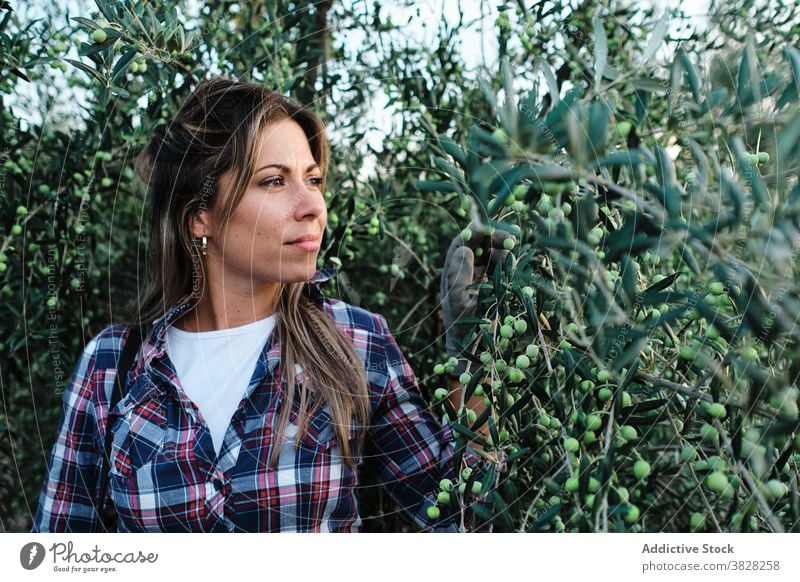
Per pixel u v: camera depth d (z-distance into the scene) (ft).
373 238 4.45
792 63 2.64
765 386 2.36
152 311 3.24
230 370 3.09
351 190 4.40
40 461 4.51
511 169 2.44
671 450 3.54
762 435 2.42
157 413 3.05
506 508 2.71
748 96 2.60
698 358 2.47
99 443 3.12
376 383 3.34
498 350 2.77
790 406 2.35
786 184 2.44
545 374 2.77
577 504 2.53
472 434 2.79
